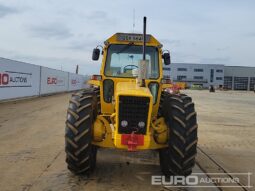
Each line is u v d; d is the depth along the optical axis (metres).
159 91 6.76
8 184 5.72
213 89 67.12
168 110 6.08
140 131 5.51
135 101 5.48
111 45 7.02
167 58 7.35
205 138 10.89
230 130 12.90
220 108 23.69
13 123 12.32
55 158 7.43
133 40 6.97
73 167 5.99
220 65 116.44
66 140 5.83
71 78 42.12
